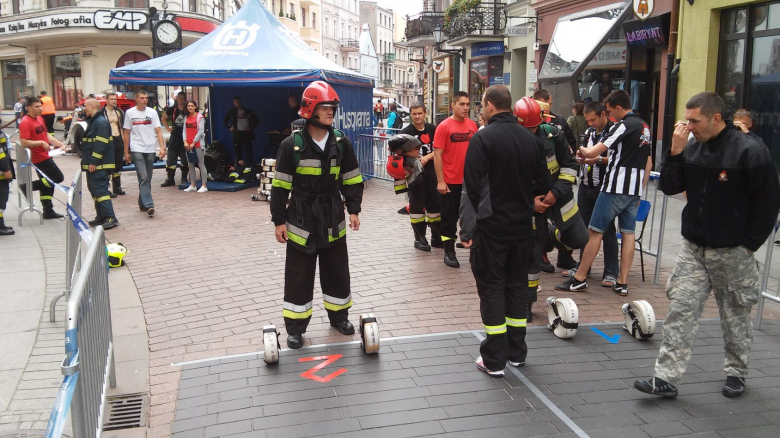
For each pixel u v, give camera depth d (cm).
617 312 564
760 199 371
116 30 2908
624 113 591
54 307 544
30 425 380
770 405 392
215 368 450
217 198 1170
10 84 3547
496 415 379
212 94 1391
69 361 253
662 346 401
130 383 430
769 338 505
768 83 1115
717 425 368
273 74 1143
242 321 543
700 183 386
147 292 626
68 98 3200
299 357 466
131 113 998
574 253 796
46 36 2972
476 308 571
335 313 508
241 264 720
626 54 1474
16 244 823
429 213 776
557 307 504
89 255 325
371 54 5062
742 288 388
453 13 2464
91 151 902
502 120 423
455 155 685
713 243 383
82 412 265
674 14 1226
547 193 473
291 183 469
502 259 423
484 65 2461
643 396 404
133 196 1191
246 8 1319
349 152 491
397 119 1898
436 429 364
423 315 552
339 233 487
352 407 390
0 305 587
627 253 607
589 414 380
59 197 1217
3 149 848
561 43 1650
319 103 457
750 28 1142
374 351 464
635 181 586
